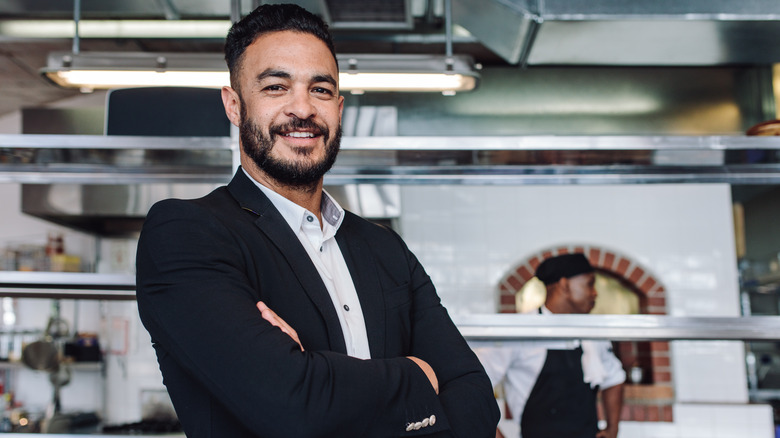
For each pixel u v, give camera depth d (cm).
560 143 217
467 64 289
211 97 264
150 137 214
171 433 401
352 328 108
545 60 333
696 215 523
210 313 94
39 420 472
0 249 544
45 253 547
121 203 383
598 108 464
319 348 102
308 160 109
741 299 557
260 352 90
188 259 98
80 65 279
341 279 112
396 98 459
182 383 99
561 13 283
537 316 220
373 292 114
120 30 398
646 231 522
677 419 478
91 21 393
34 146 210
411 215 521
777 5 281
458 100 461
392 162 231
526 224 521
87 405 550
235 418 96
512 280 513
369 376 94
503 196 523
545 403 288
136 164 236
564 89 465
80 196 384
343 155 221
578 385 290
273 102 109
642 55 324
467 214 521
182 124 261
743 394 501
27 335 561
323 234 114
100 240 516
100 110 417
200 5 335
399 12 352
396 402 95
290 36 110
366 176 240
